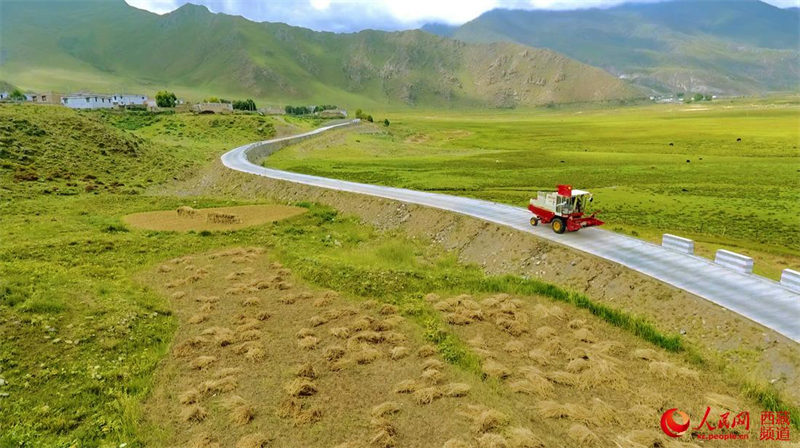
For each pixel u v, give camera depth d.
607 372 18.14
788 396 16.42
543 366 19.12
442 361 19.27
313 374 18.09
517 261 30.70
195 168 75.00
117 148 73.81
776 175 62.97
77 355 18.89
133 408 15.95
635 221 40.44
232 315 23.80
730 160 78.38
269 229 40.72
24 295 23.31
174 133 111.00
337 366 18.66
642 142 114.50
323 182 56.44
